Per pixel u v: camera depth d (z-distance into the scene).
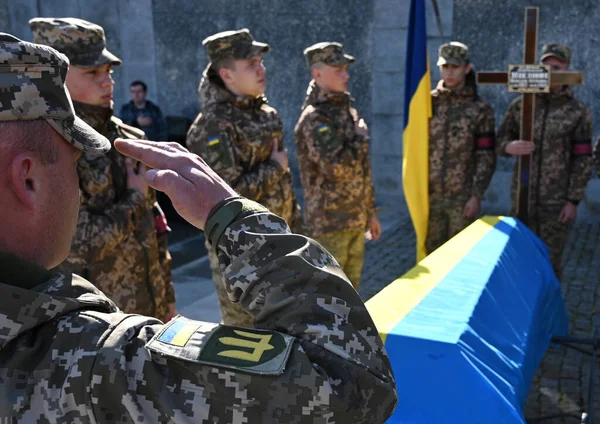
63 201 0.81
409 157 4.80
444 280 2.57
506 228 3.75
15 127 0.75
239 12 8.69
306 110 4.21
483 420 1.76
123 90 9.53
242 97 3.37
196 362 0.74
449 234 5.25
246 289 0.83
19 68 0.75
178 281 5.56
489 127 5.05
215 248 0.87
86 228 2.43
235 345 0.76
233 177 3.23
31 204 0.77
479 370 1.86
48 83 0.77
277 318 0.81
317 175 4.20
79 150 0.85
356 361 0.77
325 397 0.73
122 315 0.79
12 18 9.57
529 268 3.41
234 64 3.31
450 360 1.85
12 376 0.72
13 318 0.72
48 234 0.80
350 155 4.09
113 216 2.49
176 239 6.96
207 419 0.72
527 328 2.63
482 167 5.04
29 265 0.76
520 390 2.12
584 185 4.80
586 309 4.84
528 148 4.61
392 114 8.28
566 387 3.65
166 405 0.72
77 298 0.78
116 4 9.20
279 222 0.88
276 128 3.54
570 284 5.41
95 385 0.71
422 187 4.85
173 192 0.88
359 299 0.84
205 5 8.80
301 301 0.80
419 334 1.94
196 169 0.89
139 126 8.02
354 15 8.20
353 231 4.27
